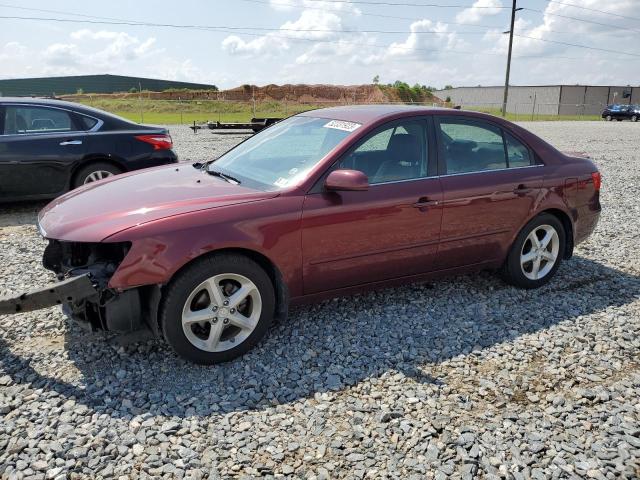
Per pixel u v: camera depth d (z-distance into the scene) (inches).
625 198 349.7
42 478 94.0
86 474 95.7
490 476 97.7
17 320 152.9
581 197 189.8
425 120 163.8
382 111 163.9
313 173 142.9
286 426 110.3
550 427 112.3
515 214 174.7
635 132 1029.8
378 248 151.4
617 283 195.6
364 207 146.0
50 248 144.8
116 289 121.2
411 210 153.8
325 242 142.2
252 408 116.4
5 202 279.6
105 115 285.9
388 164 155.6
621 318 165.3
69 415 111.3
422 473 97.9
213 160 181.5
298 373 130.5
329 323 157.1
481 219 168.1
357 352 141.0
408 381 128.1
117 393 119.5
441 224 160.6
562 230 188.1
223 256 129.1
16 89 3725.4
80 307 126.3
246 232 130.1
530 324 160.2
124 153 282.4
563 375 132.6
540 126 1235.2
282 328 153.2
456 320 161.3
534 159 182.2
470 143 170.4
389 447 104.7
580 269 209.8
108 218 128.1
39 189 269.7
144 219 124.8
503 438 108.1
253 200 135.0
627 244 245.0
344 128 157.5
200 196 137.3
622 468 100.3
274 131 180.2
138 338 132.0
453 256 167.6
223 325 132.7
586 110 2795.3
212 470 97.3
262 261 140.0
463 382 128.5
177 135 723.4
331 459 101.2
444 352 142.2
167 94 2689.5
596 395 124.0
